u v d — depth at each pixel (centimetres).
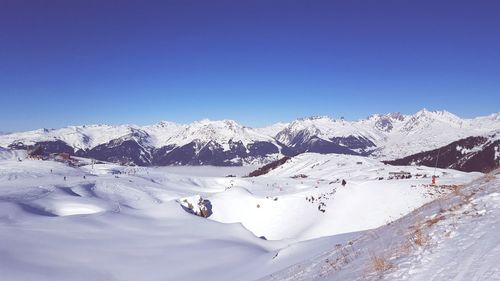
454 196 1953
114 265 4278
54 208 9312
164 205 7781
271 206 8181
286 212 7769
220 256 4744
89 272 3953
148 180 17538
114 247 5000
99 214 6819
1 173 18600
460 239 1176
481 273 883
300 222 7269
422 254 1177
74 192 12506
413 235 1457
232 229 6450
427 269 1040
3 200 9225
